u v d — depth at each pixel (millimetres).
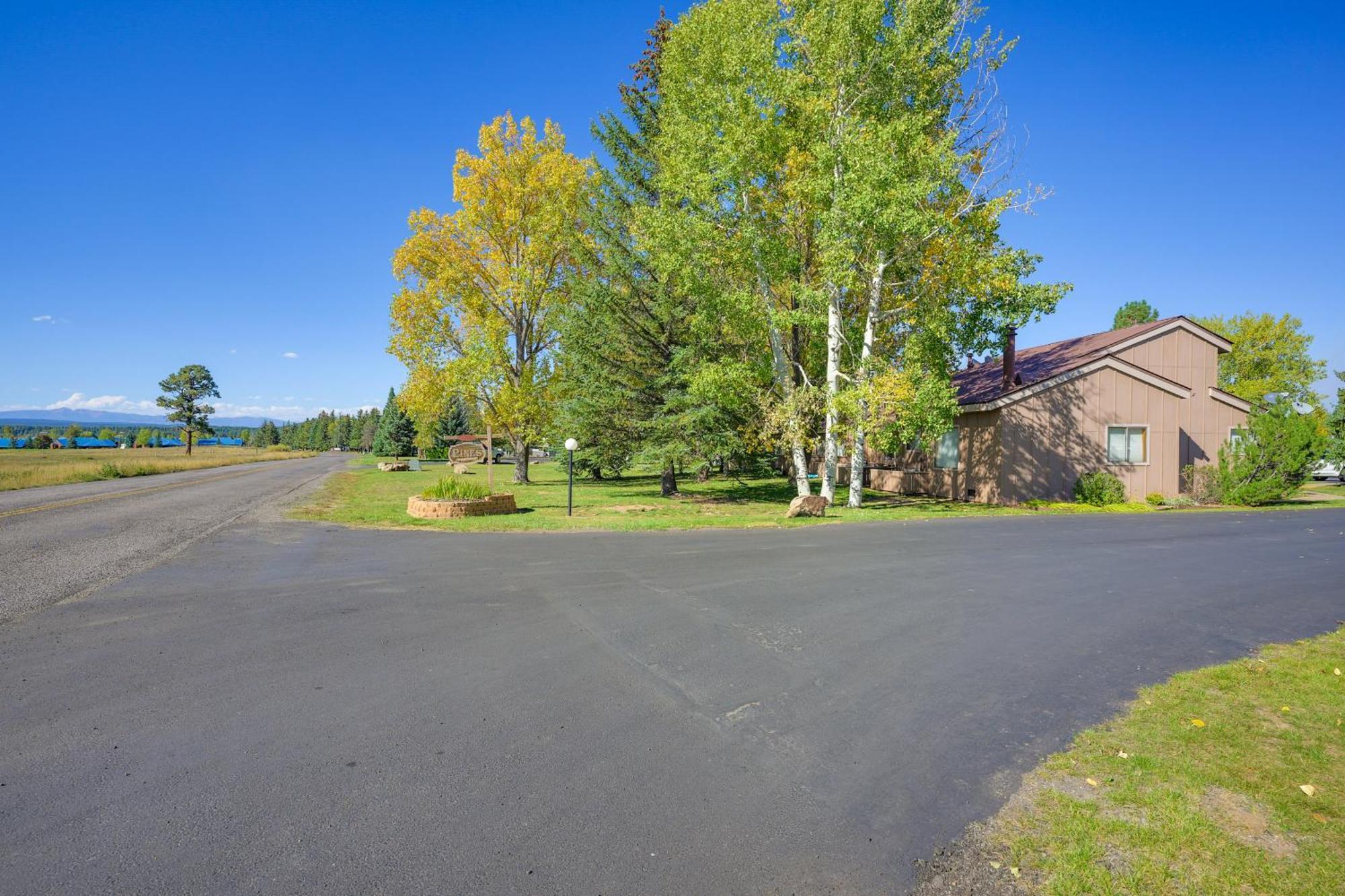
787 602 6625
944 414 15516
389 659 4930
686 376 18672
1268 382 33438
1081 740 3676
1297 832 2768
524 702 4172
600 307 20609
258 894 2414
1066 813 2957
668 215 17234
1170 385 19344
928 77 15977
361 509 15422
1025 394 18531
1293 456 17328
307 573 7934
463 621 5930
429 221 25969
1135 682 4555
